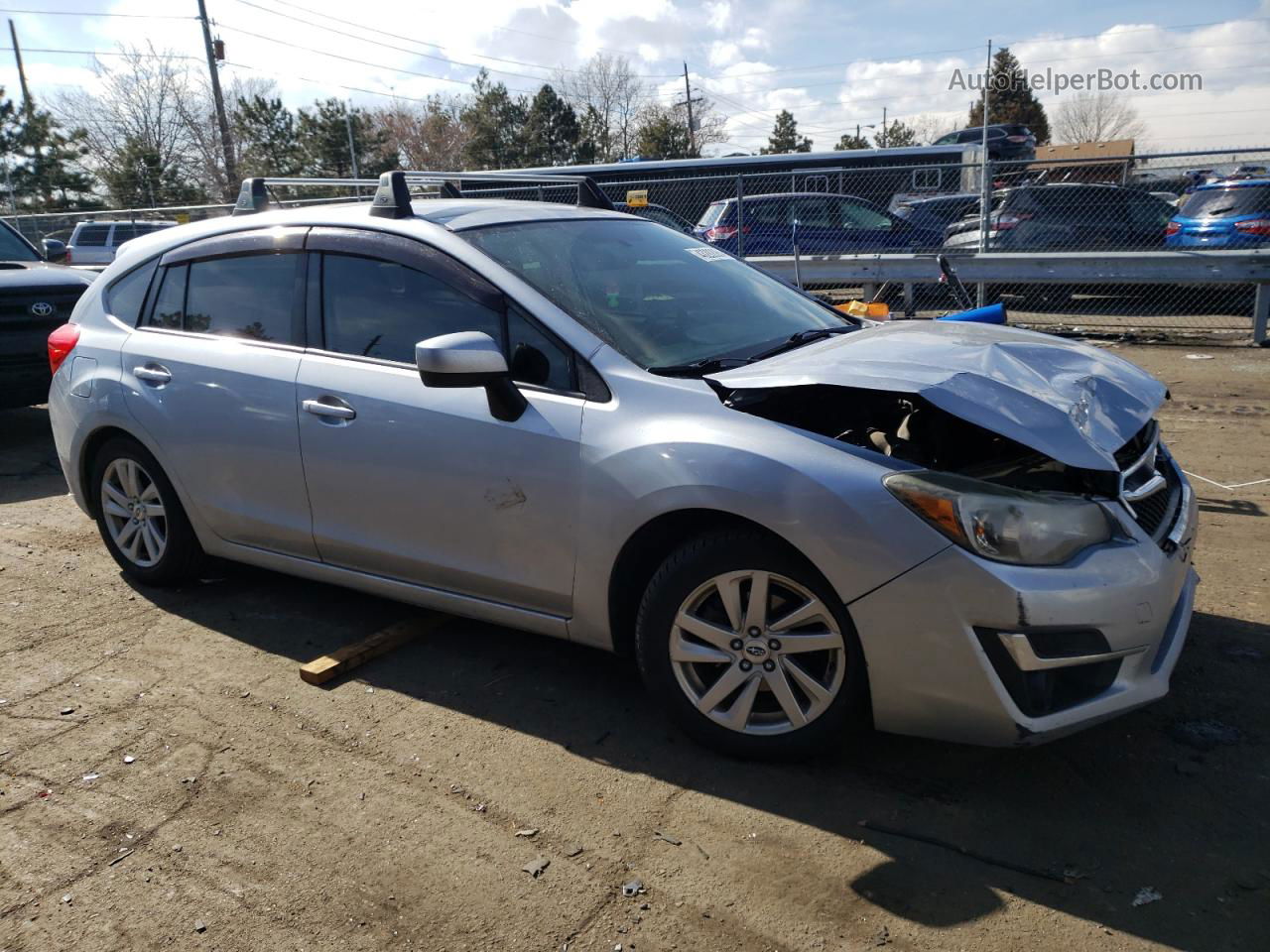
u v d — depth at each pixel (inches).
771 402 118.7
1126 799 108.8
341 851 104.9
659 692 120.0
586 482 118.6
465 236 136.6
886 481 103.0
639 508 114.3
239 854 105.0
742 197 510.6
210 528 161.0
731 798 111.4
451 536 132.2
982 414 104.8
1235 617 152.7
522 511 124.3
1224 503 209.6
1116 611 101.4
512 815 110.0
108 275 176.2
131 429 163.5
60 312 285.0
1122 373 128.4
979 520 100.0
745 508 107.5
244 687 140.8
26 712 135.3
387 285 139.0
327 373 141.0
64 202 1439.5
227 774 119.5
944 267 263.4
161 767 121.3
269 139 1932.8
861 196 614.5
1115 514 106.5
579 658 147.3
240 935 93.4
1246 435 266.8
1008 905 93.5
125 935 93.8
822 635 108.2
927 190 601.9
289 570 154.2
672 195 717.9
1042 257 455.2
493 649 151.2
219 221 162.9
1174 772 113.6
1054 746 119.5
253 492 152.2
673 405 116.0
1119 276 440.1
